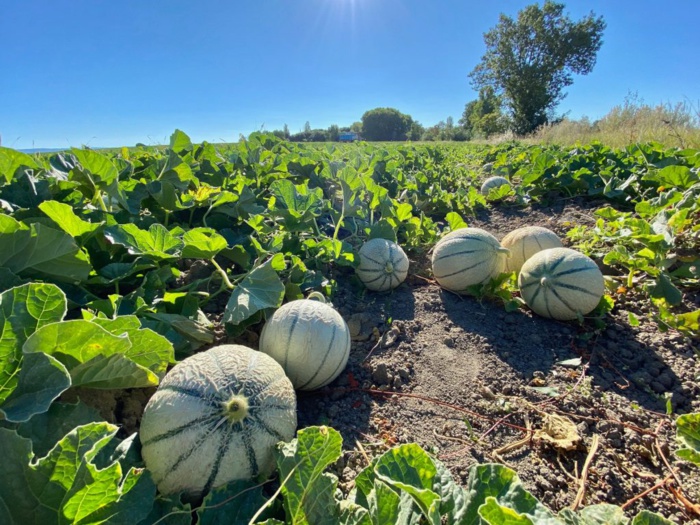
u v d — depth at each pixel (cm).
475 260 82
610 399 57
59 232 49
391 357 66
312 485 34
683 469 46
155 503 34
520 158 247
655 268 80
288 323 54
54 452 27
